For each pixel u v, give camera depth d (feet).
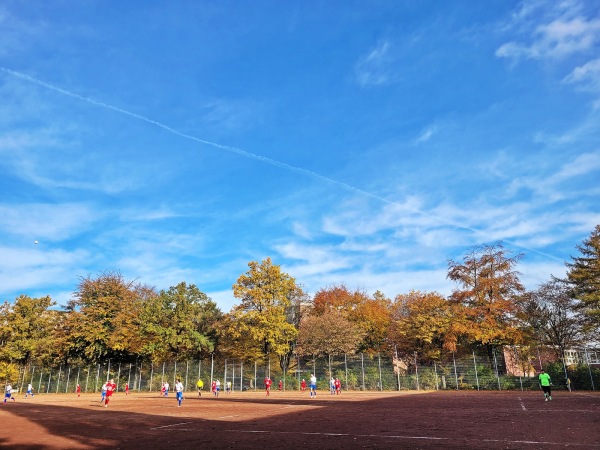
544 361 182.19
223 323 210.38
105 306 209.46
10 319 205.36
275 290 199.31
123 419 74.90
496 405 91.20
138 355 214.28
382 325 221.66
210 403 114.93
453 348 172.96
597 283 154.20
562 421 60.13
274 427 60.08
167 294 214.69
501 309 169.89
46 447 46.19
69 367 208.95
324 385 188.44
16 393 204.33
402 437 48.67
